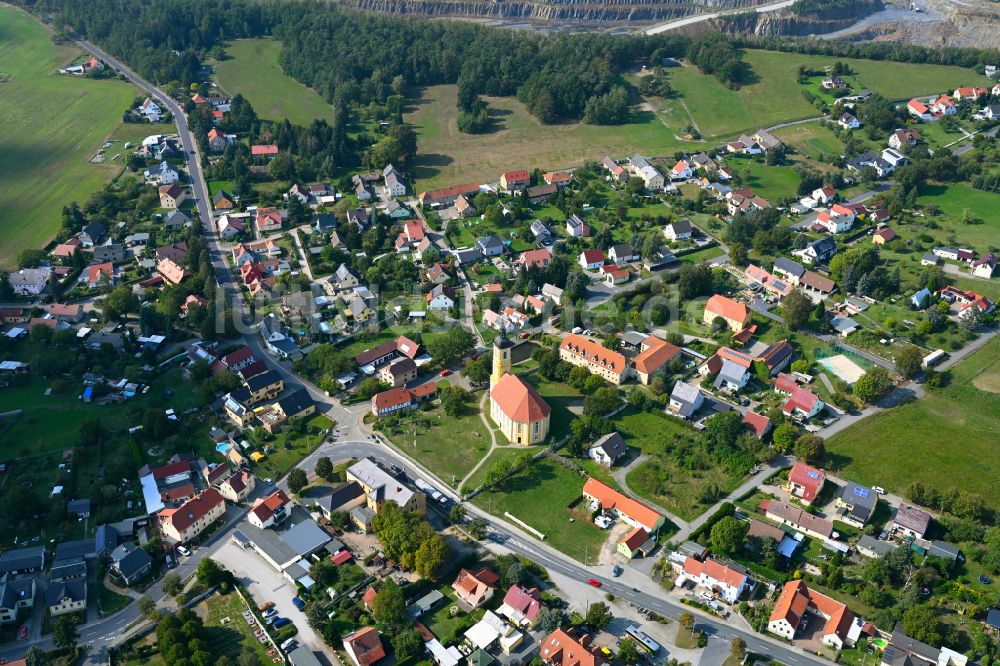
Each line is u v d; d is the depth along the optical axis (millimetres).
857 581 195625
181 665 170750
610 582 197625
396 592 187750
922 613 179125
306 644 181750
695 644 180750
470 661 175250
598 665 171125
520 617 185125
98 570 199500
